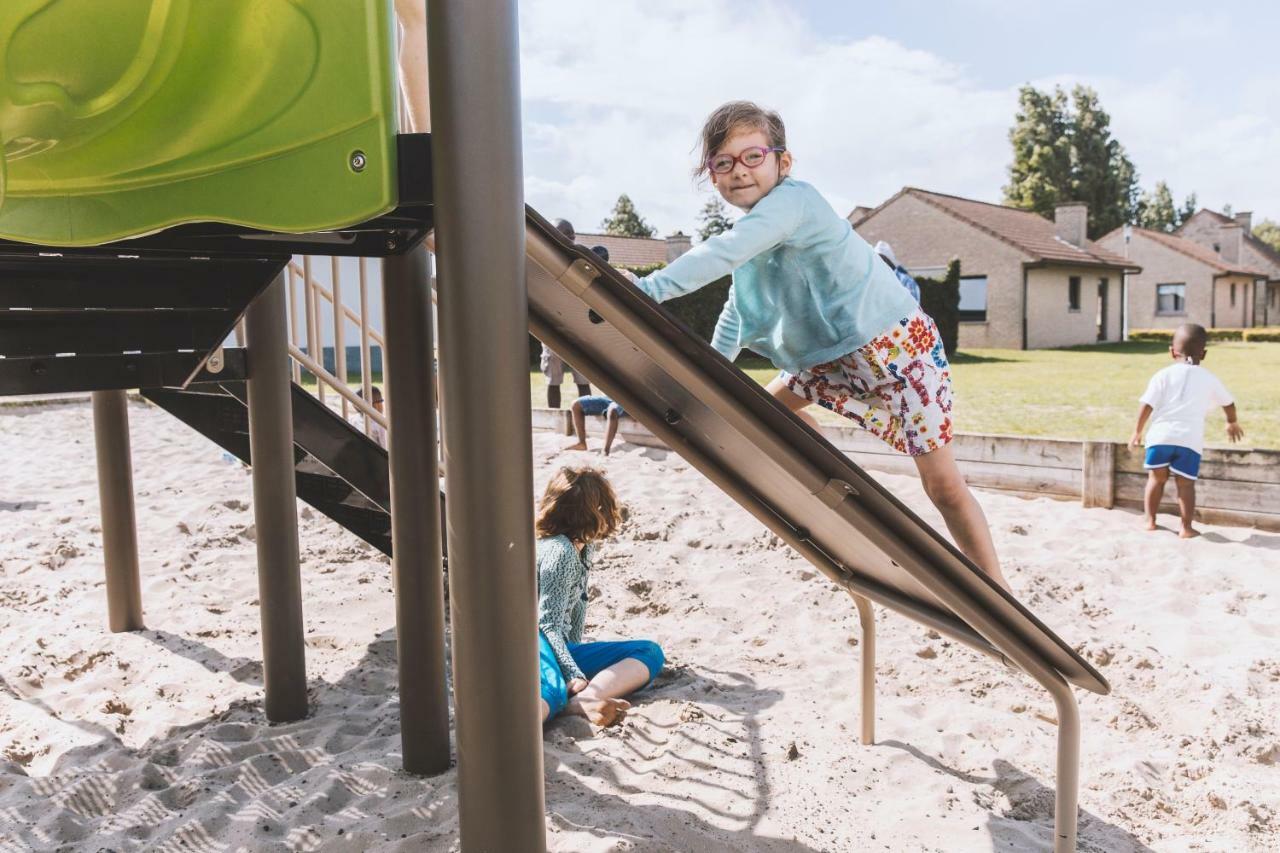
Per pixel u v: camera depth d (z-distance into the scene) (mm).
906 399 2672
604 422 9695
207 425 4297
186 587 5043
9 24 1369
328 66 1554
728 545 5727
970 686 3703
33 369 2865
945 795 2789
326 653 4137
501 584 1719
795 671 3898
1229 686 3629
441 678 2920
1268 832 2654
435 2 1613
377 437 6121
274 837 2539
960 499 2721
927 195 34094
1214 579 4988
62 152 1573
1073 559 5379
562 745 3113
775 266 2627
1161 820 2758
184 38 1466
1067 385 16828
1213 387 5859
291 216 1607
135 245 2354
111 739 3229
